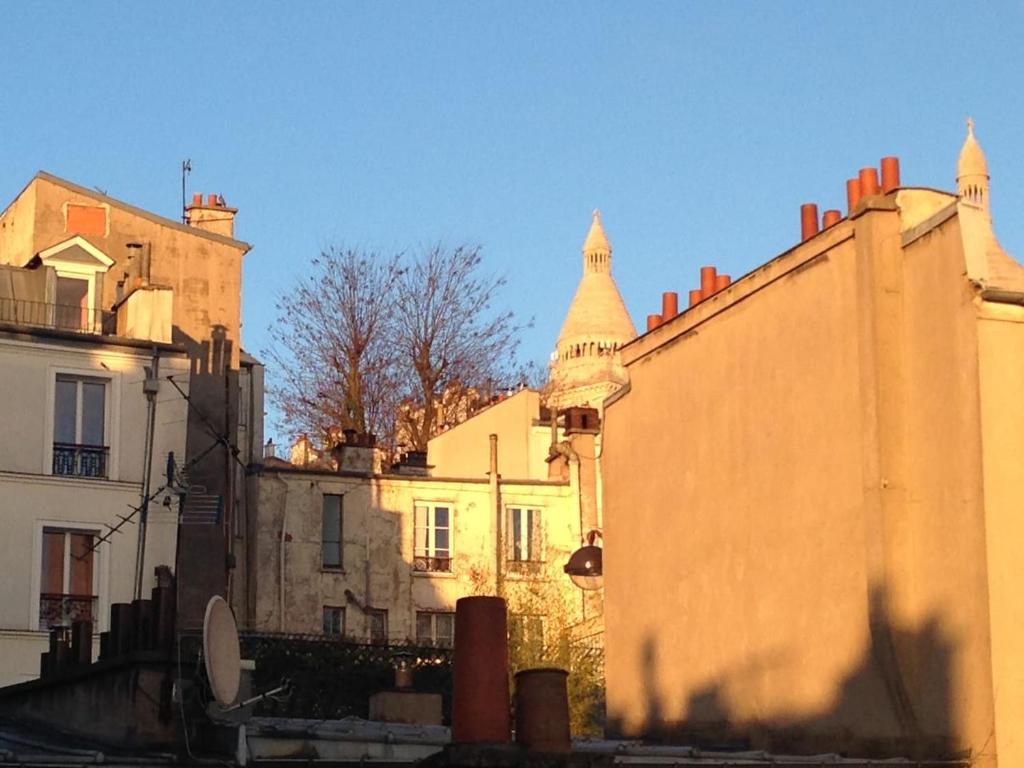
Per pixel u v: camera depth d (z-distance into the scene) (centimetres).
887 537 2161
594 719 4541
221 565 4453
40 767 1805
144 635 2120
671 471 2697
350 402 7150
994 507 2056
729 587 2505
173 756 1923
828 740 2248
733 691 2462
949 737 2072
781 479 2412
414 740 2033
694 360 2673
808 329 2383
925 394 2173
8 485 4012
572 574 2834
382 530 5706
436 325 7394
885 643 2134
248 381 5972
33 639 3950
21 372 4094
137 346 4216
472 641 1681
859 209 2267
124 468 4134
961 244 2133
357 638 4994
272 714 3909
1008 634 2031
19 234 5166
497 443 6188
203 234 5175
